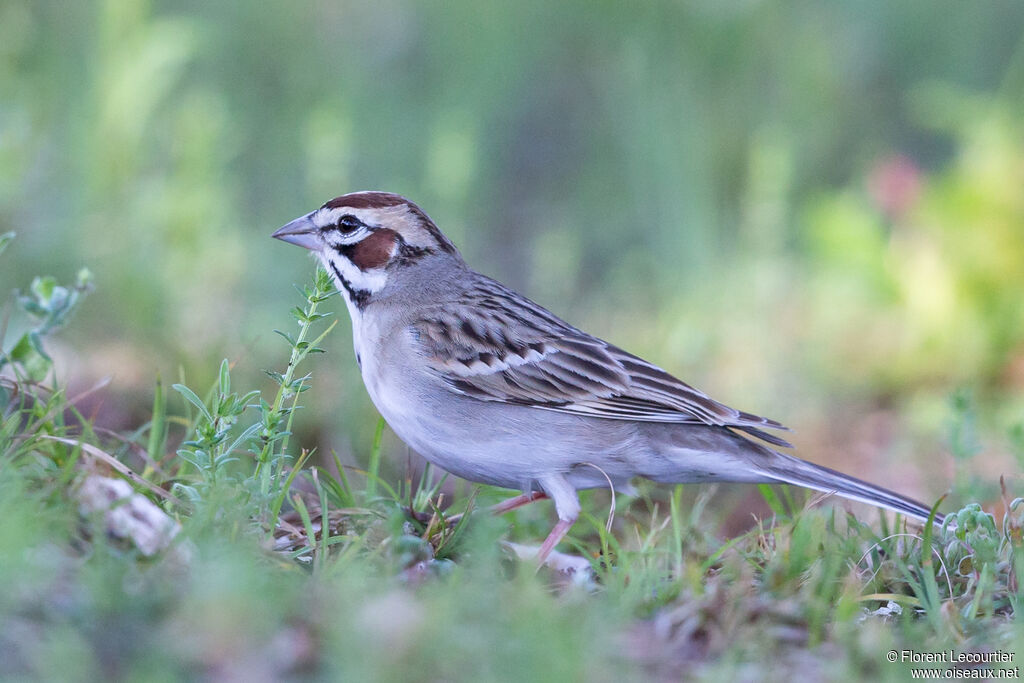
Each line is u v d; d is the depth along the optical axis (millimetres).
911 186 15500
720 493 11711
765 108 19047
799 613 6746
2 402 8250
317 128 14859
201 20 19109
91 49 16203
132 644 5578
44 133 15875
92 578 5871
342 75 19062
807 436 13656
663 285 15914
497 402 8977
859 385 14594
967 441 9766
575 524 9430
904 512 8492
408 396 9086
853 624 6766
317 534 7969
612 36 20234
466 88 19578
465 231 15594
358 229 9445
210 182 14938
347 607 5887
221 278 14000
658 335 14727
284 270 14617
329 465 11883
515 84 20000
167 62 15305
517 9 20453
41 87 16891
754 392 14148
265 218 16312
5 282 13703
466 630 5906
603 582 7605
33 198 14586
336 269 9547
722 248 16344
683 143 17078
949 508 10211
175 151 15594
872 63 20172
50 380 11859
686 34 19969
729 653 6273
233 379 12531
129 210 14414
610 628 6262
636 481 10211
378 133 18094
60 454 7883
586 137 19578
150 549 6645
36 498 6777
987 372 14609
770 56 19594
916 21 20641
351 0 20406
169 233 14180
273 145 18000
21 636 5547
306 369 12938
